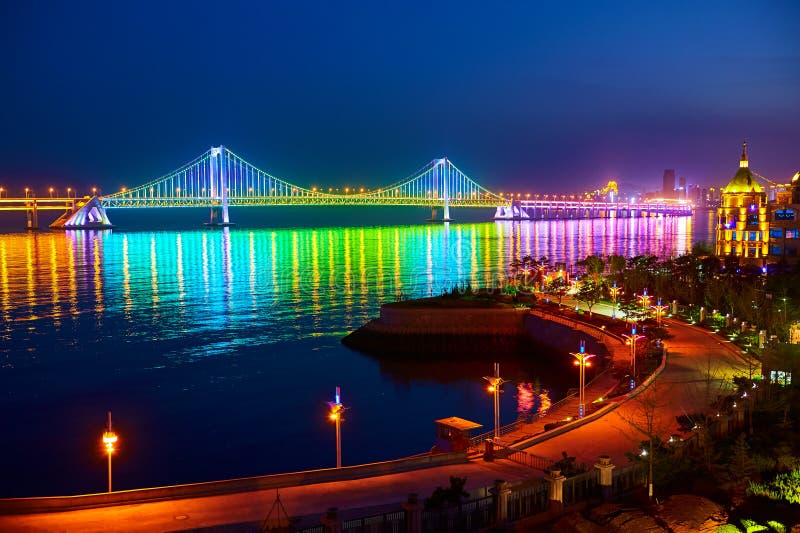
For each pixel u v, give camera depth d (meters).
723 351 89.25
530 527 42.53
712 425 56.53
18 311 154.75
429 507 41.28
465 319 115.50
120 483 63.12
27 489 61.97
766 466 50.03
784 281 135.38
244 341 122.69
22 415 81.94
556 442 56.25
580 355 69.25
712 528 41.44
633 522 41.09
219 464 67.31
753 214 193.88
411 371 102.31
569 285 156.62
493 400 87.56
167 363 106.88
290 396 89.44
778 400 62.66
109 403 86.62
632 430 58.41
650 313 114.88
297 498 45.06
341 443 72.44
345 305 160.88
